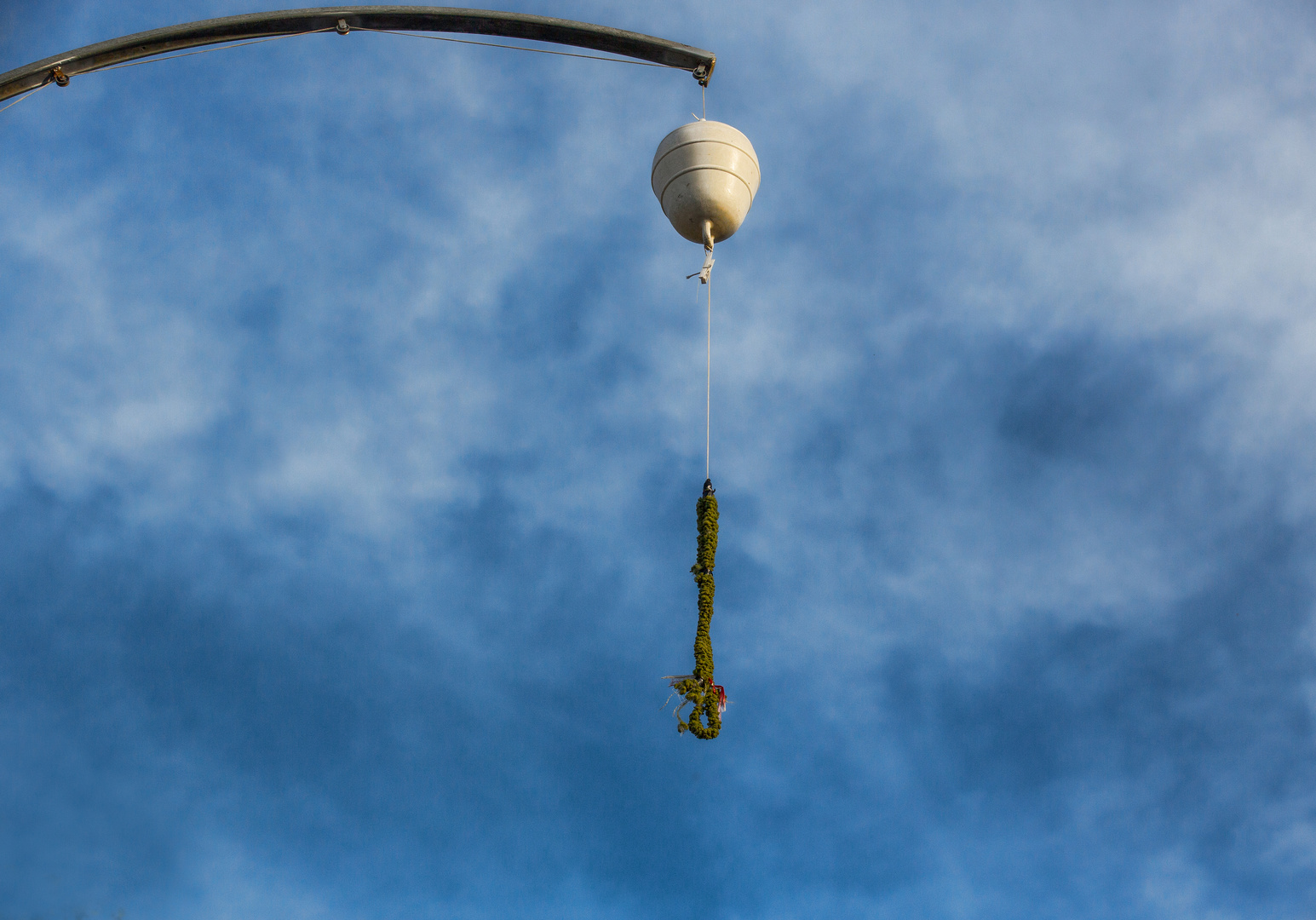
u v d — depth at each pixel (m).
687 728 9.59
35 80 11.63
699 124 12.12
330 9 11.84
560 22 11.88
